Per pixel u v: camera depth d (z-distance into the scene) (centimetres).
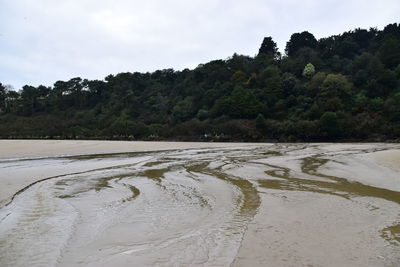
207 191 1154
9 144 3612
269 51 11081
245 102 7300
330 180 1348
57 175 1539
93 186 1267
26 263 545
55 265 535
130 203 977
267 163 1989
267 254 559
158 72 11569
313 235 658
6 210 895
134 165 1956
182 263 530
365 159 2009
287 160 2148
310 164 1903
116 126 7731
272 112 7212
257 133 6322
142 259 550
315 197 1027
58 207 930
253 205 930
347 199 995
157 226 743
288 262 526
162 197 1060
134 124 7712
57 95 11125
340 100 6531
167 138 7062
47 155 2545
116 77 11206
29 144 3688
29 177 1467
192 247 601
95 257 565
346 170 1602
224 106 7512
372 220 768
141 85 10781
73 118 9350
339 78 7038
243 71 9331
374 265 516
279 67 9262
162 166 1909
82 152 2861
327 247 592
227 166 1877
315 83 7375
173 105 8969
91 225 755
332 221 760
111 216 832
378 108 5997
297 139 5991
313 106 6494
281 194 1080
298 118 6469
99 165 1948
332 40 10725
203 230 703
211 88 9044
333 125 5716
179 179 1430
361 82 7325
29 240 653
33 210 895
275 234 664
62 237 671
